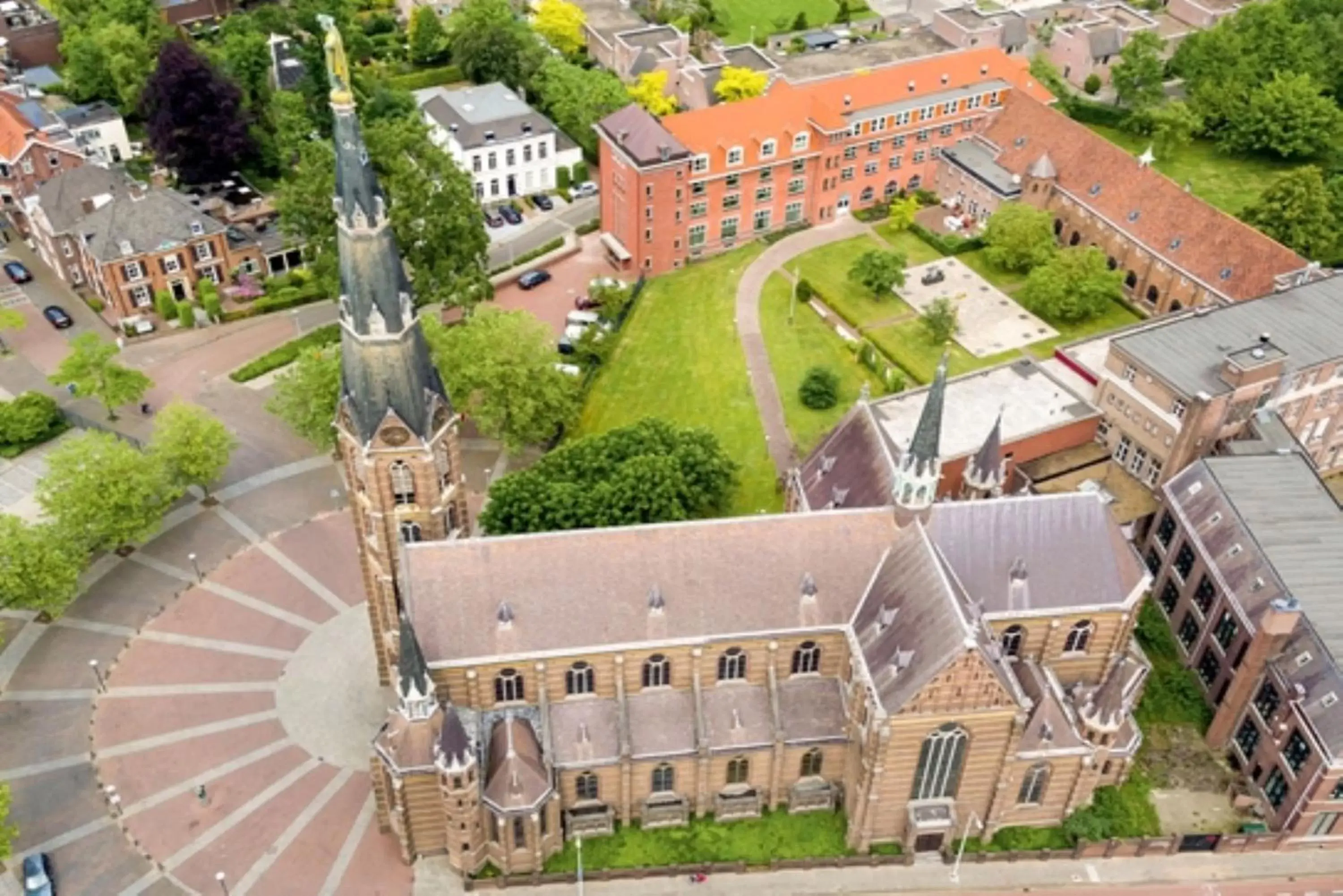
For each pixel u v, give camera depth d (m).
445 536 92.38
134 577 118.56
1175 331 124.38
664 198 158.12
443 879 93.25
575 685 92.44
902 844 95.38
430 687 85.94
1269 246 143.75
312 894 91.94
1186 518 111.56
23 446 134.25
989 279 163.00
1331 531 106.06
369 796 99.12
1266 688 98.12
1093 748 91.88
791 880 93.69
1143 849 95.19
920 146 175.88
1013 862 95.12
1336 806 92.69
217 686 107.75
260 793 99.00
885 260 154.25
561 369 136.75
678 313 156.12
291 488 129.25
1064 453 125.19
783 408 140.00
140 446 133.25
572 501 106.12
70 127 178.38
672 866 93.25
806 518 91.56
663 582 90.38
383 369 81.06
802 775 96.75
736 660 93.19
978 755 89.31
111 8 195.62
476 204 146.00
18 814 97.12
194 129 168.75
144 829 96.19
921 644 85.06
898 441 119.56
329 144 156.38
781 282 162.12
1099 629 95.56
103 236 148.50
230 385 143.62
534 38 199.00
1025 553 92.62
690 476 111.00
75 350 134.00
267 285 159.38
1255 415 120.19
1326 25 199.50
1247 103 191.62
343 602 116.12
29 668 109.19
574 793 93.88
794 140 165.00
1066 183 165.00
